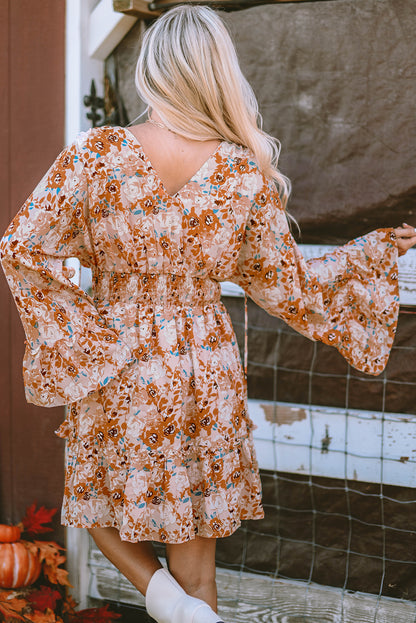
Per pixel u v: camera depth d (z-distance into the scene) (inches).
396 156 86.6
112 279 61.0
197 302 61.9
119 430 60.1
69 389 59.9
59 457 100.0
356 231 90.1
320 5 88.8
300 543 93.0
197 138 60.1
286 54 91.4
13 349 102.3
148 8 91.4
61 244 59.3
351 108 88.5
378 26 86.0
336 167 90.3
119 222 58.5
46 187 57.7
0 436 104.2
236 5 92.7
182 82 60.0
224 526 61.2
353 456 89.5
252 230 62.6
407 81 85.0
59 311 59.4
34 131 98.7
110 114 98.9
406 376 87.6
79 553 99.2
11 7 98.5
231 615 93.8
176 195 58.9
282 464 94.2
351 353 68.4
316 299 65.7
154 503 59.9
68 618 94.3
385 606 85.8
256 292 65.9
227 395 62.4
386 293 68.6
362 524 89.5
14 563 90.4
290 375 94.8
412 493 86.6
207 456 60.6
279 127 93.1
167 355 59.3
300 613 90.4
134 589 96.8
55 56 96.3
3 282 102.5
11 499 104.0
